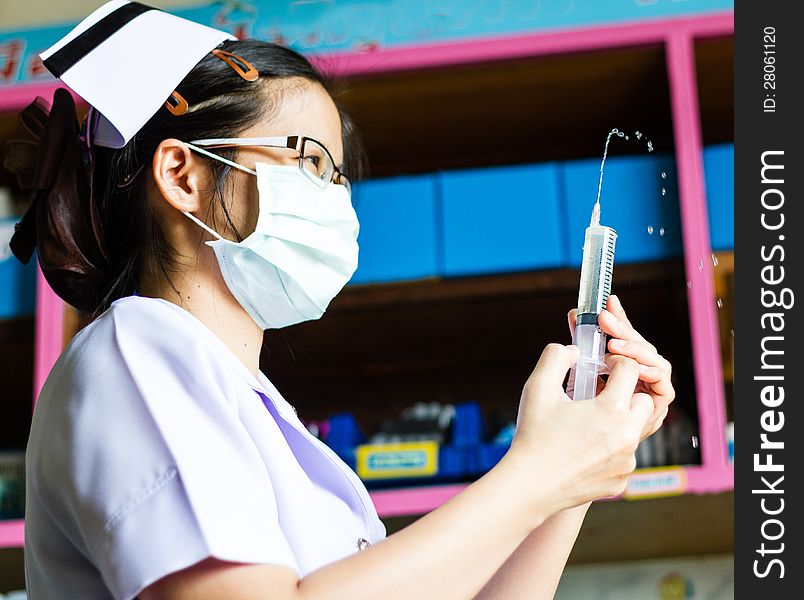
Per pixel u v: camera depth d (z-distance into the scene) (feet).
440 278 7.80
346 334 8.47
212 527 2.80
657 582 8.48
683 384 7.57
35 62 8.80
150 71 3.69
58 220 3.80
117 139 3.83
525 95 8.33
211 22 8.50
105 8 3.88
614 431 3.09
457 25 8.15
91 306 3.88
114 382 3.09
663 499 7.10
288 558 2.89
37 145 4.20
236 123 3.95
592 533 7.88
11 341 8.43
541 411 3.14
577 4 8.08
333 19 8.32
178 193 3.82
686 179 7.45
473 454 7.36
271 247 3.88
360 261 7.81
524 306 8.07
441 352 8.85
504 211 7.78
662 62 8.00
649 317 7.77
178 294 3.74
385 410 9.00
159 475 2.88
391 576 2.78
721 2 7.93
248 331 3.97
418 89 8.23
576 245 7.66
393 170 9.20
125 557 2.78
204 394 3.14
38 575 3.23
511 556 3.76
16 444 9.26
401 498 7.13
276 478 3.30
